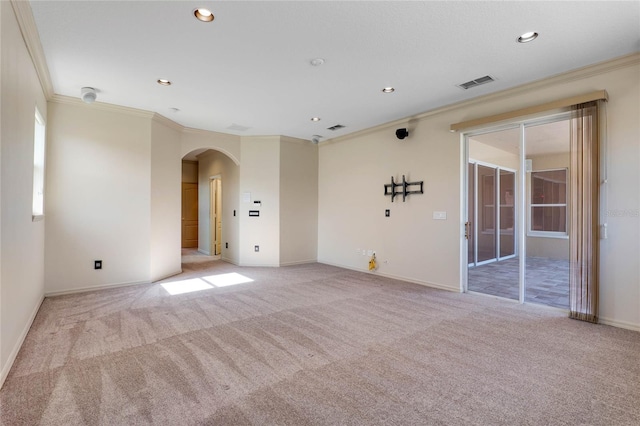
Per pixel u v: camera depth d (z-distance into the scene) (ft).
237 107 15.12
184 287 15.46
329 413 6.05
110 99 14.06
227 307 12.42
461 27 8.62
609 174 10.56
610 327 10.36
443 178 15.21
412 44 9.48
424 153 16.03
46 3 7.55
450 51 9.90
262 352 8.57
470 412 6.08
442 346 8.96
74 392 6.68
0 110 6.44
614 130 10.46
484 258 19.62
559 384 7.04
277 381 7.15
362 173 19.38
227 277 17.74
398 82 12.23
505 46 9.60
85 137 14.33
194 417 5.91
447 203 15.07
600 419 5.89
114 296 13.79
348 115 16.35
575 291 11.15
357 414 6.02
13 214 7.71
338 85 12.53
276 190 20.93
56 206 13.75
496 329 10.19
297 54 10.09
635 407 6.23
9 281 7.47
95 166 14.58
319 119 17.08
